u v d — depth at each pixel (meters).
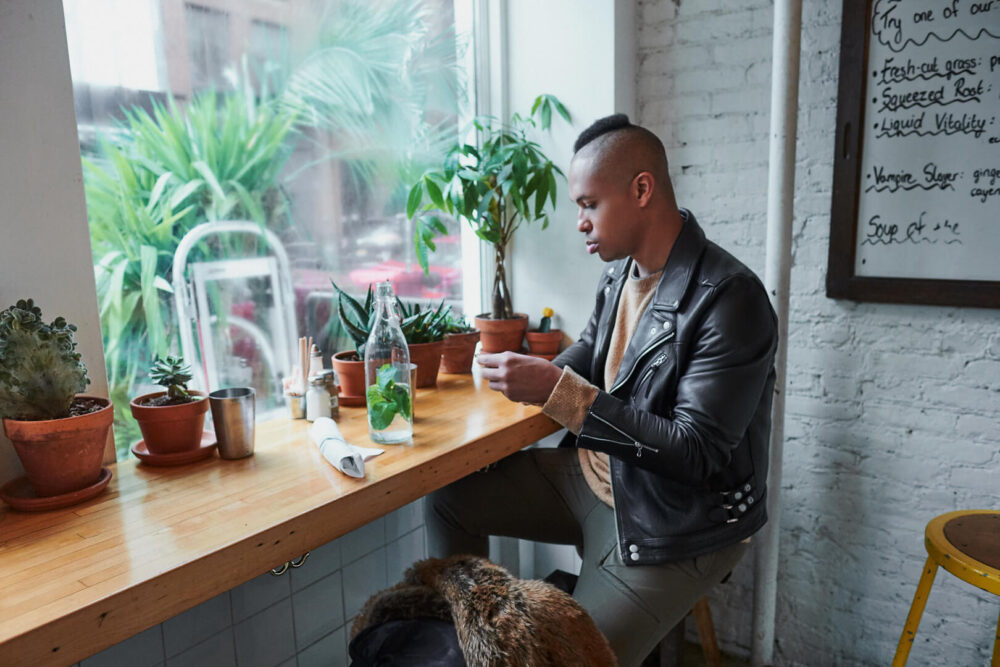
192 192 1.57
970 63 1.58
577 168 1.46
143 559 0.94
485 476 1.73
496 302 2.09
